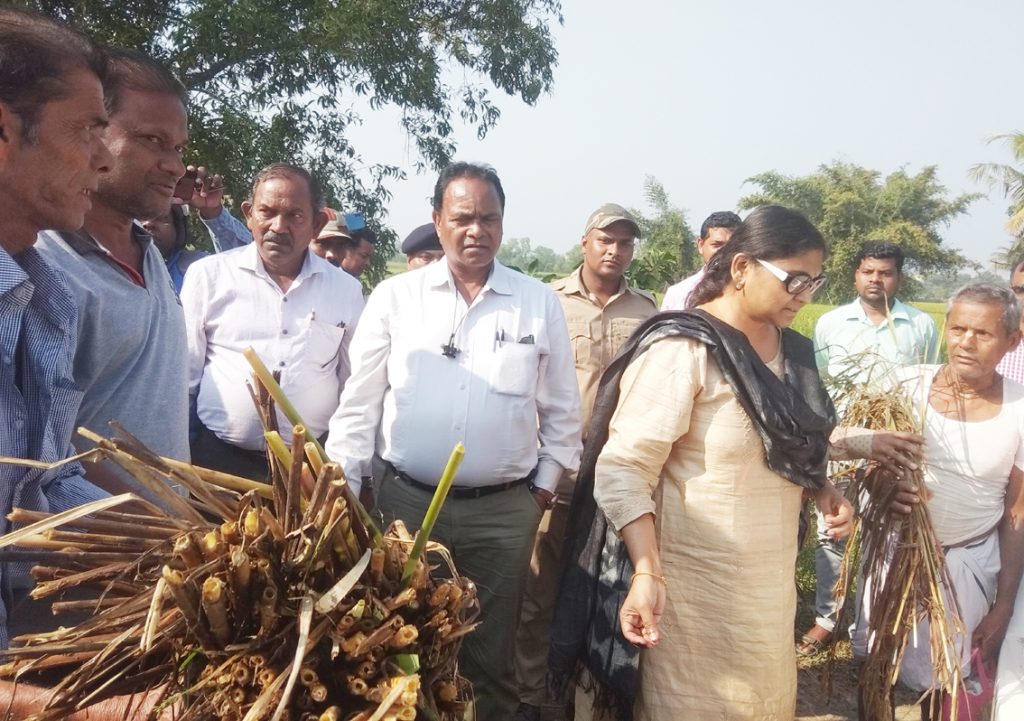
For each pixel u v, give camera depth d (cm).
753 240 243
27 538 149
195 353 360
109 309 213
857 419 308
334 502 142
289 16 1236
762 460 245
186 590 131
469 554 326
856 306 516
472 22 1498
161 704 142
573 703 315
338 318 375
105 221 225
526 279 342
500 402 317
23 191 168
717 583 243
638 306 466
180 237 423
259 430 354
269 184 362
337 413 329
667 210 3534
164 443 229
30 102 164
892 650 292
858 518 302
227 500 160
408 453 319
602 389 271
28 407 174
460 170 325
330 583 145
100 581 152
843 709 412
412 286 330
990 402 303
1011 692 284
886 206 4456
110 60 229
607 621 260
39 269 178
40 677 154
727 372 241
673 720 246
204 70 1197
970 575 301
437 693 151
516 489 330
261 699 129
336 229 546
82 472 194
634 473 244
